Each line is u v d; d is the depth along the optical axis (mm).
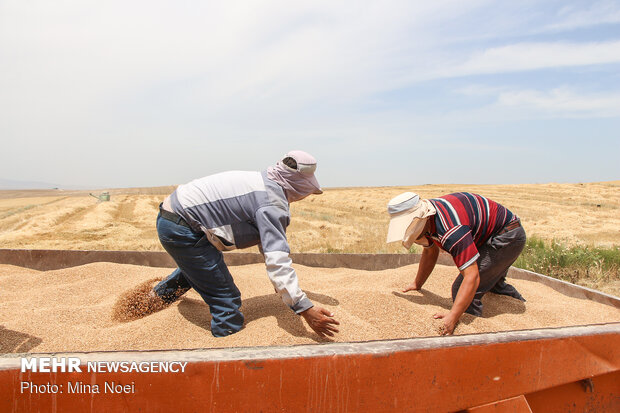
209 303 2904
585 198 39594
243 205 2705
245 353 1779
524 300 3900
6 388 1615
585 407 2557
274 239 2650
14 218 24438
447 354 2041
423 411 2008
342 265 5145
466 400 2102
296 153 2852
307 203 35312
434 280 4246
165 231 2729
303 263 5125
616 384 2615
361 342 1971
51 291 3789
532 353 2250
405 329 2986
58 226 17562
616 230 16516
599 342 2451
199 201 2693
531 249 8594
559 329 2400
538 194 44875
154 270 4531
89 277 4285
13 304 3490
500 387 2178
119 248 11711
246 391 1754
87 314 3246
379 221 19859
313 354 1820
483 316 3559
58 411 1644
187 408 1707
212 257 2809
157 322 2967
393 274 4402
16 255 4844
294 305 2572
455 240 3008
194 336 2889
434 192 52938
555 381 2330
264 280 4250
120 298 3408
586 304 3842
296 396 1806
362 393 1892
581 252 7711
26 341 2697
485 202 3346
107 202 36500
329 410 1850
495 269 3359
